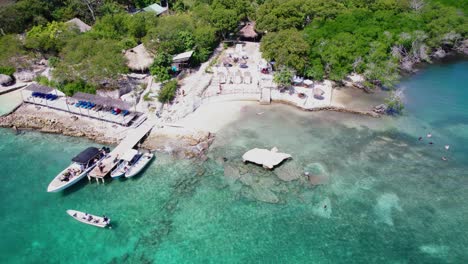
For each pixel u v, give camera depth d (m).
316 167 54.56
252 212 47.38
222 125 65.12
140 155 56.69
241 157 56.75
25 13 96.06
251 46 95.62
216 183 51.97
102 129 63.06
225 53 91.31
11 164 55.53
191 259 41.59
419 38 86.06
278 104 72.06
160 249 42.75
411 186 51.00
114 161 54.34
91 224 45.41
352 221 45.81
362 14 88.62
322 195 49.62
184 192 50.59
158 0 124.69
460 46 98.06
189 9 117.31
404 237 43.62
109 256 41.91
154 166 55.41
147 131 62.12
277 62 74.00
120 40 88.56
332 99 73.00
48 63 81.38
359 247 42.59
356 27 83.69
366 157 56.75
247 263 41.09
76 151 58.25
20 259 41.47
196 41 85.75
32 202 48.91
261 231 44.88
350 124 65.44
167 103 68.94
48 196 49.91
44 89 69.62
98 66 67.88
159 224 45.88
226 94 73.75
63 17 103.00
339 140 60.94
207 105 71.12
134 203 48.91
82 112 66.69
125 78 76.06
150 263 41.09
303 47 74.06
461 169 54.16
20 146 59.53
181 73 77.94
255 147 59.12
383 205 47.94
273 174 53.22
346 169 54.22
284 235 44.31
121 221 46.22
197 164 55.62
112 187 51.56
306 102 71.44
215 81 77.12
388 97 71.69
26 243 43.34
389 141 60.66
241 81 77.00
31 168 54.78
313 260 41.25
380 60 76.12
